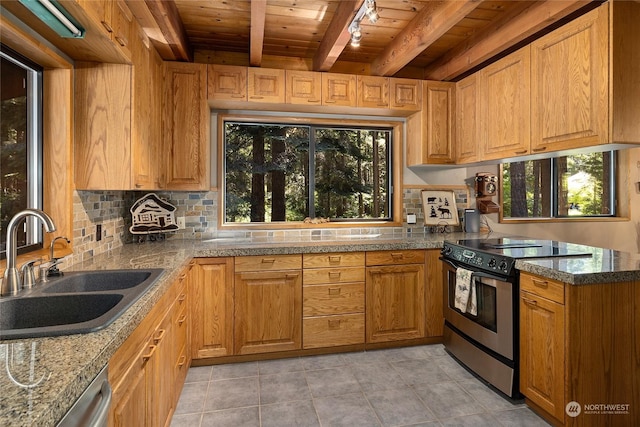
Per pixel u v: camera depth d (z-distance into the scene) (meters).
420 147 3.19
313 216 3.32
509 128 2.57
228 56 3.04
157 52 2.47
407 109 3.13
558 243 2.67
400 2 2.31
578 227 3.68
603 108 1.89
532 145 2.37
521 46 2.95
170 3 2.13
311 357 2.70
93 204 2.17
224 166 3.13
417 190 3.48
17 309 1.28
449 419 1.92
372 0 1.86
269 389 2.23
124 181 1.92
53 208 1.81
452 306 2.69
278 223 3.19
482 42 2.71
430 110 3.18
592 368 1.72
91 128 1.89
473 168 3.57
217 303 2.54
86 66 1.88
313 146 3.32
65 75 1.81
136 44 1.98
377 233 3.37
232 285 2.55
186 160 2.71
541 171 3.71
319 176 3.36
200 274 2.51
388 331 2.84
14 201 1.63
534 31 2.35
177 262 2.00
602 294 1.74
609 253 2.21
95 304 1.35
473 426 1.86
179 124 2.69
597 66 1.92
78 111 1.88
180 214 3.01
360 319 2.77
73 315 1.33
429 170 3.52
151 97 2.29
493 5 2.38
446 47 3.05
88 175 1.90
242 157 3.21
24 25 1.49
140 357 1.25
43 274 1.53
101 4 1.50
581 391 1.71
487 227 3.52
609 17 1.86
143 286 1.45
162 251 2.40
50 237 1.78
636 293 1.78
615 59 1.85
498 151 2.69
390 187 3.50
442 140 3.21
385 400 2.10
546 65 2.25
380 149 3.51
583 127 2.00
